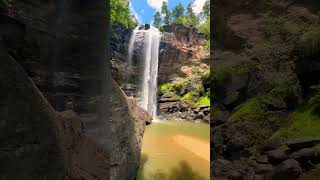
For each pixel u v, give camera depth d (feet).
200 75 125.18
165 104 122.62
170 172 41.42
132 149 41.78
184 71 133.39
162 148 56.39
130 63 136.36
